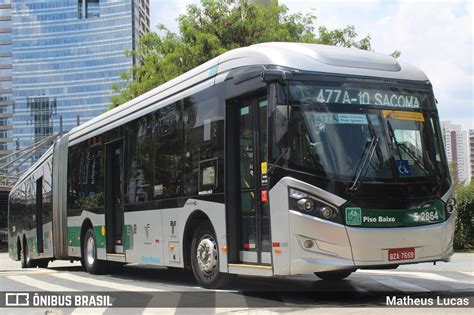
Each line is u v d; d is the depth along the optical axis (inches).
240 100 354.3
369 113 322.0
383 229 302.8
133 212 482.6
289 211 300.5
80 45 6550.2
